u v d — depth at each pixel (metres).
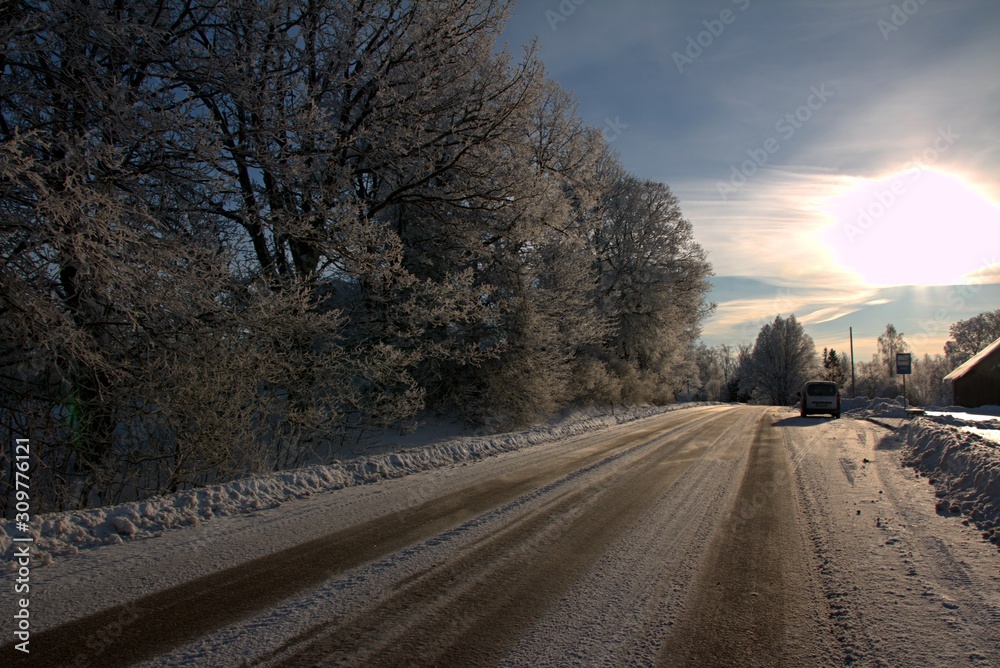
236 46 11.35
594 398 29.42
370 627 3.83
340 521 6.73
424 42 13.61
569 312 21.78
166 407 8.80
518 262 18.41
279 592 4.46
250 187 12.95
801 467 10.42
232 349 9.88
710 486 8.71
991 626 3.76
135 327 8.53
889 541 5.68
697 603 4.25
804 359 70.88
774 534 6.04
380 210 16.72
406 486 8.96
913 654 3.41
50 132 8.96
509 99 15.00
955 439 9.87
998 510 6.23
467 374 18.50
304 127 11.55
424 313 14.59
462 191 15.75
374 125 13.57
